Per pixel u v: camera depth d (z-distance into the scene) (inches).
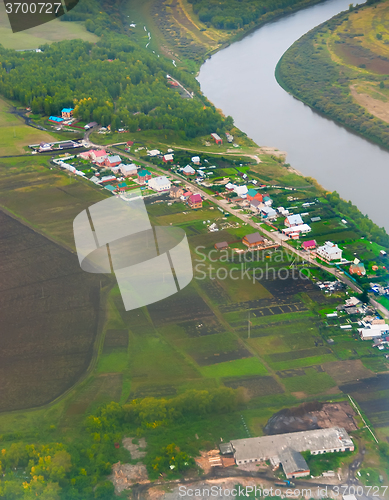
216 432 6707.7
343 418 6948.8
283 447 6466.5
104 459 6299.2
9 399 7278.5
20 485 5925.2
